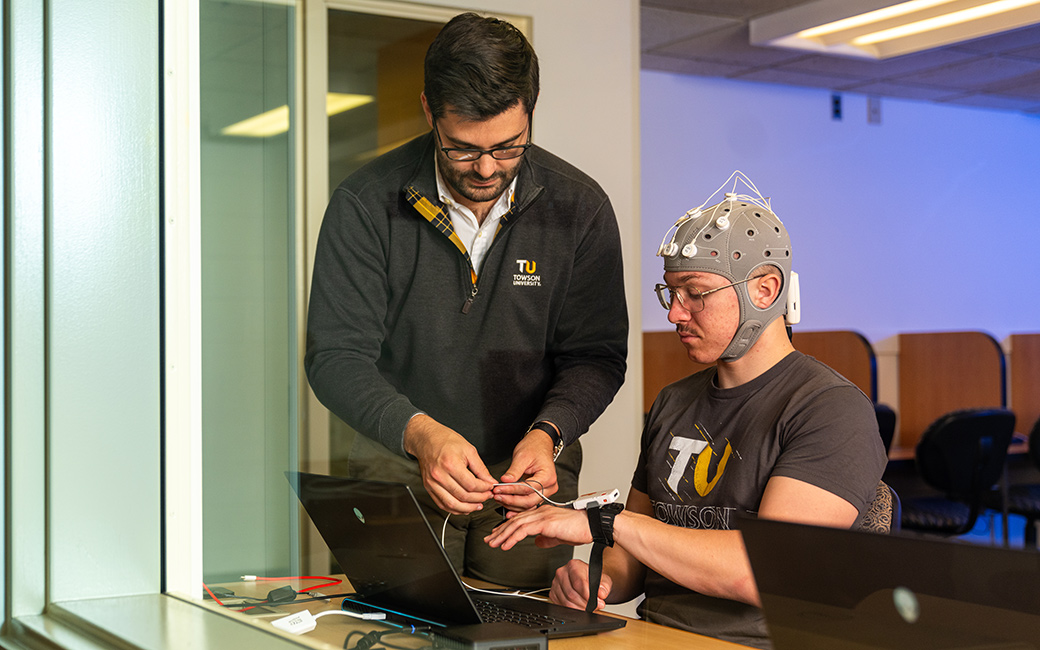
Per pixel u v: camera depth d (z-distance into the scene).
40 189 1.53
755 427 1.14
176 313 1.42
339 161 1.46
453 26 1.33
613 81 1.51
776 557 0.68
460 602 1.01
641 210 1.56
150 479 1.43
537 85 1.39
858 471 1.03
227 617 1.26
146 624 1.23
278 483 1.33
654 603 1.18
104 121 1.42
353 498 1.12
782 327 1.17
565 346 1.44
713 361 1.18
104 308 1.43
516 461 1.31
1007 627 0.55
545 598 1.18
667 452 1.25
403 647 1.03
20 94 1.51
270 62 1.45
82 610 1.34
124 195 1.43
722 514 1.15
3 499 1.56
